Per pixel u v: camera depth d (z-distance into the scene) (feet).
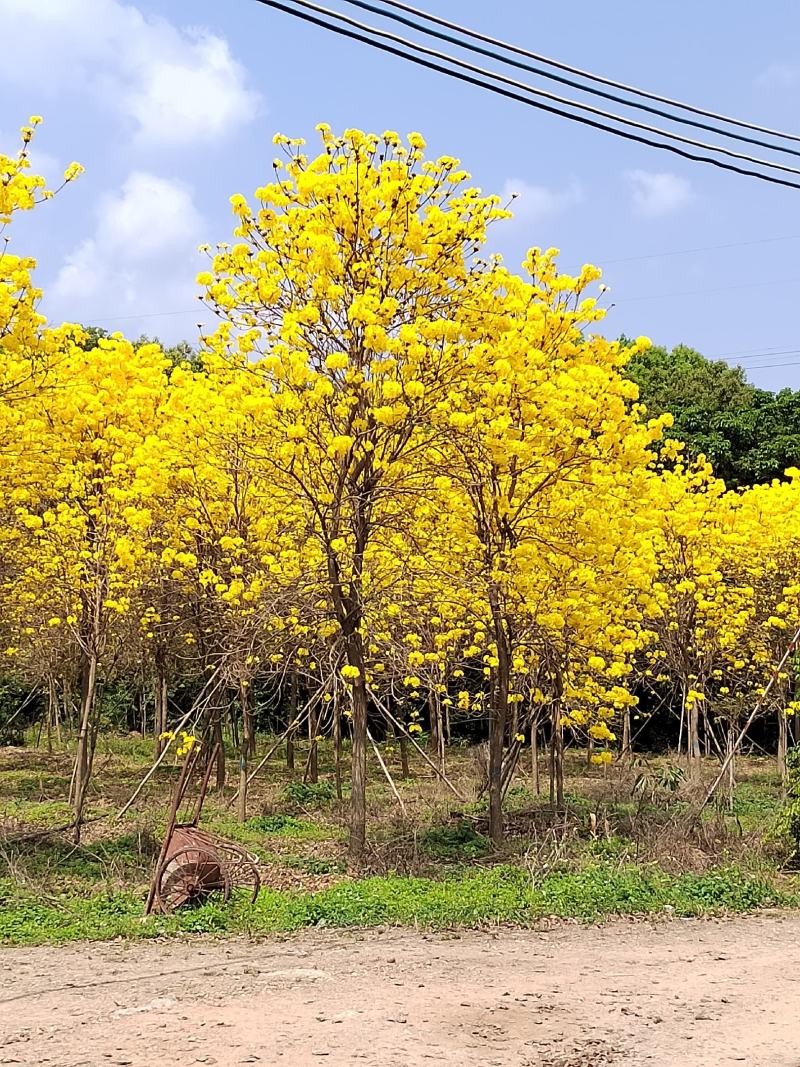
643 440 35.60
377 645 38.32
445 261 35.40
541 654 42.01
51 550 42.27
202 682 58.39
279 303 35.78
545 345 36.63
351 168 35.42
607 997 21.39
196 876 29.78
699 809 40.37
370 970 23.09
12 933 26.86
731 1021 19.94
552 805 44.93
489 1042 18.15
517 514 37.50
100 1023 18.70
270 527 41.24
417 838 40.16
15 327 33.63
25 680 64.90
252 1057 16.85
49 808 47.67
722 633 50.60
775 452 89.35
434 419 35.55
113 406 42.19
